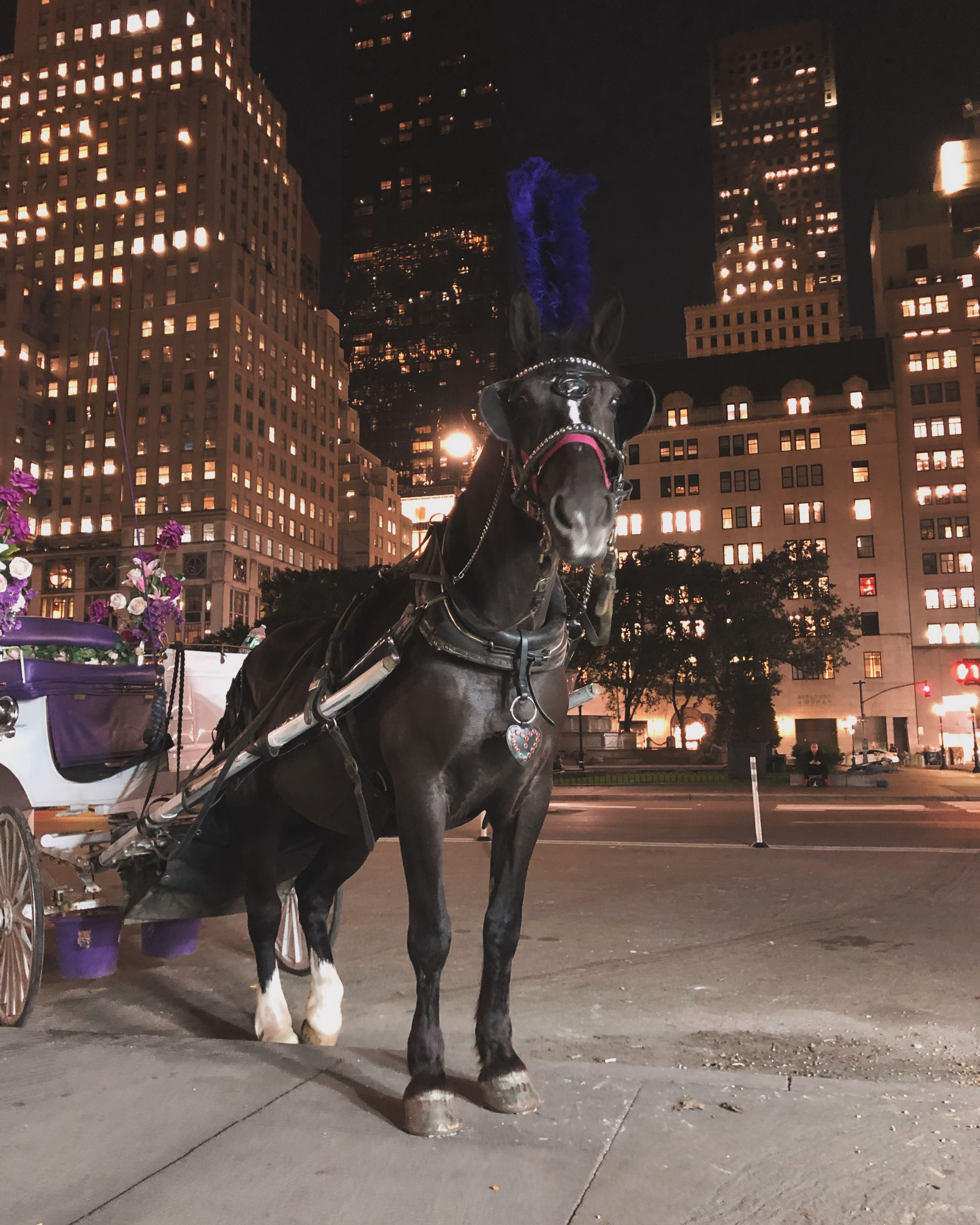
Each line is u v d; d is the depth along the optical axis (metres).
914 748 77.25
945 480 80.38
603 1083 3.51
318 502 121.12
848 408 81.88
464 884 10.55
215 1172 2.81
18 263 111.56
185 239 105.56
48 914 6.23
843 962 6.86
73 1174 2.80
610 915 8.70
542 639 3.38
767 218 123.81
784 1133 3.02
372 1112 3.26
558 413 2.86
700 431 83.75
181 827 5.09
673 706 54.44
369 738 3.61
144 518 100.94
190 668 6.09
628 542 83.62
